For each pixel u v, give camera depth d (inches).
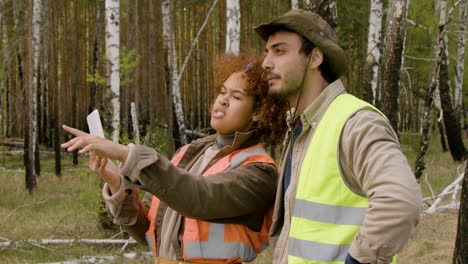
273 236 77.6
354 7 700.7
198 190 72.0
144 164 68.8
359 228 64.5
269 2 685.9
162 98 893.2
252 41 668.1
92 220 310.8
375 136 61.9
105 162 79.7
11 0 917.8
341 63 74.0
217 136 90.2
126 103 639.1
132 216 86.3
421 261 215.2
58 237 278.1
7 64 776.3
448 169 491.8
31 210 359.9
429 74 890.1
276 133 84.8
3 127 876.6
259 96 83.1
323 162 67.6
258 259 215.0
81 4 890.7
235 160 80.4
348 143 64.6
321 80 75.4
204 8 833.5
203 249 78.4
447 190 334.6
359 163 62.4
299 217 68.6
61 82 910.4
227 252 78.2
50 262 229.5
